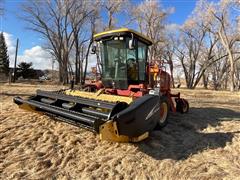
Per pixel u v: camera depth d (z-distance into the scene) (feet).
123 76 25.66
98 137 20.89
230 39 127.85
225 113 33.94
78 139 20.30
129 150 18.80
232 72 112.98
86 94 23.73
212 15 119.75
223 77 182.19
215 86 174.50
